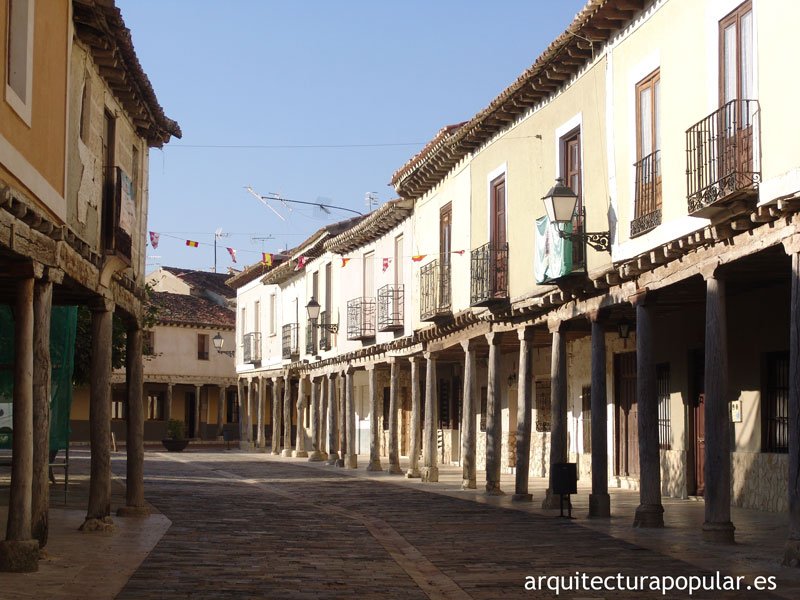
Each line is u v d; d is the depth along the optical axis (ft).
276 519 54.03
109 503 46.32
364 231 100.07
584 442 79.46
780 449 53.98
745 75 40.27
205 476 95.30
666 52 46.29
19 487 34.06
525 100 62.03
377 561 38.06
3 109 30.30
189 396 194.18
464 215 75.25
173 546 41.14
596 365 54.08
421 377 117.19
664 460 66.74
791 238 35.76
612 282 51.26
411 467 91.30
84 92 42.75
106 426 46.06
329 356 118.11
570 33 52.34
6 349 51.49
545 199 51.55
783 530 45.55
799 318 35.01
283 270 135.95
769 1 37.68
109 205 45.93
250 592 30.60
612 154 51.75
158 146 57.57
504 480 84.28
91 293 44.37
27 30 32.55
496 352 70.23
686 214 43.83
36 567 33.83
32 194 33.42
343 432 113.09
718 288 41.78
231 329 193.16
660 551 39.75
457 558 38.83
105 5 39.55
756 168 37.99
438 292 80.69
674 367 65.36
